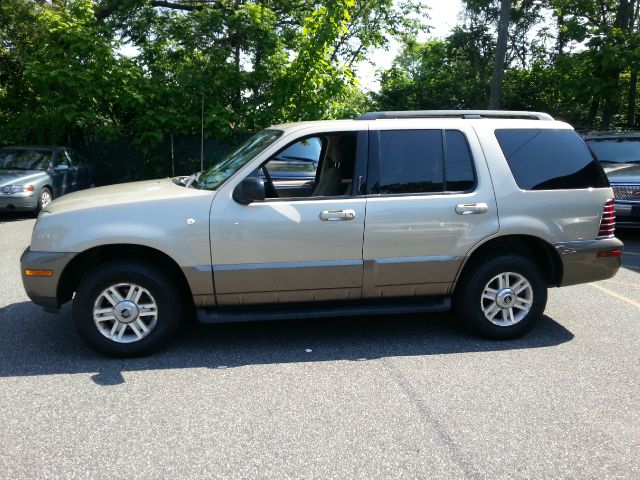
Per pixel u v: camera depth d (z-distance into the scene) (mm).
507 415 3607
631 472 3020
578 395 3885
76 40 14477
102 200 4480
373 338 4996
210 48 15359
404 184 4645
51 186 12344
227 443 3266
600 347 4777
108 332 4461
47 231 4352
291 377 4168
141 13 17672
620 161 10289
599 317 5574
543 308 4918
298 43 15117
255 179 4367
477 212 4668
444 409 3686
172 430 3406
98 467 3029
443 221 4633
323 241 4512
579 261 4887
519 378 4156
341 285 4629
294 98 15094
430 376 4191
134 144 15320
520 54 25703
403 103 27406
